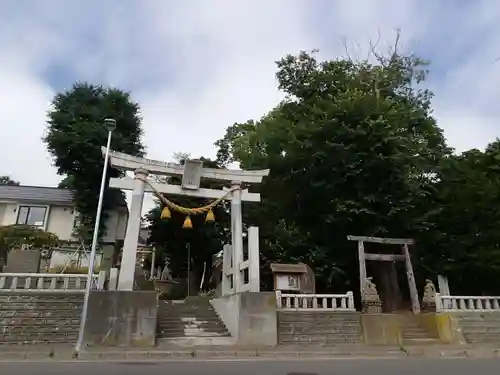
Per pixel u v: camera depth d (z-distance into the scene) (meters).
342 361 12.13
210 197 19.69
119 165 18.14
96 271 26.55
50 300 15.63
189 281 34.19
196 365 10.63
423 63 31.77
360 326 17.52
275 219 27.70
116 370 9.56
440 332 17.92
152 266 39.09
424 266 24.12
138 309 15.28
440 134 28.50
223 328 17.34
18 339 14.70
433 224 23.31
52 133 30.84
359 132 22.91
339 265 23.59
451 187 25.52
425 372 9.80
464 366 11.05
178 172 19.33
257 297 16.48
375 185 23.33
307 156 24.52
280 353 13.84
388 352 14.59
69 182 32.19
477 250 23.75
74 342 14.91
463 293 25.77
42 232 27.91
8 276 16.27
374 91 29.44
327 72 30.83
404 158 23.06
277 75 31.73
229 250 20.81
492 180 25.55
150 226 35.41
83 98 33.75
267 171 20.56
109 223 32.09
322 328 17.20
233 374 9.12
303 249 24.98
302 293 20.19
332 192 23.89
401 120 26.59
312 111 26.70
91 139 30.77
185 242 35.12
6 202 33.72
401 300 24.17
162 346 14.81
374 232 22.59
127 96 34.53
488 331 18.08
